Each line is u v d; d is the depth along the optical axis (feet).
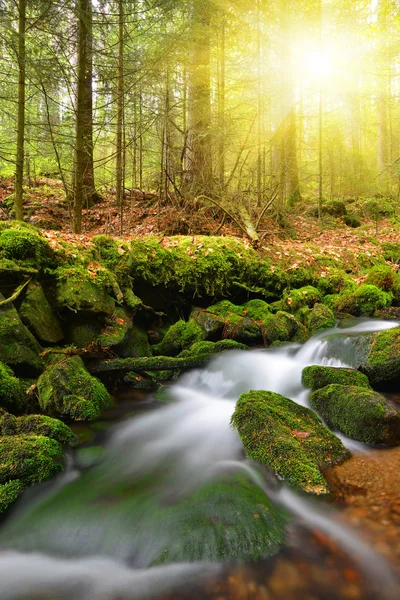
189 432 13.07
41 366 15.33
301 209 45.96
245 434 11.22
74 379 14.21
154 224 31.37
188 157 34.32
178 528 7.97
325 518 8.35
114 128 38.09
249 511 8.24
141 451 11.93
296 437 10.84
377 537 7.72
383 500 8.84
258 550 7.39
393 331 16.35
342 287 26.58
